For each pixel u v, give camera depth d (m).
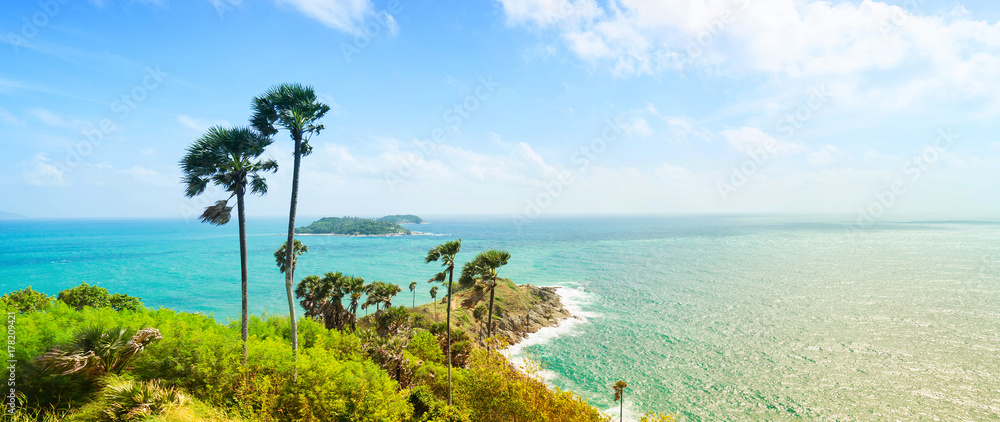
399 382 30.25
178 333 19.69
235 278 143.75
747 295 100.06
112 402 13.98
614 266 156.00
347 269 162.12
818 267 143.12
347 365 22.50
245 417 17.44
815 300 93.12
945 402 45.16
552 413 25.39
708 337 68.88
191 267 169.75
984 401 45.12
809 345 63.69
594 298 100.19
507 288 85.31
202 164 19.67
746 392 48.69
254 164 21.23
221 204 20.77
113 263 181.50
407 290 121.44
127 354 15.90
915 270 133.38
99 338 15.25
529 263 166.38
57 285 127.31
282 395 19.44
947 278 118.19
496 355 30.22
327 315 43.19
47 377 14.61
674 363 57.91
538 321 76.25
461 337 42.34
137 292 118.75
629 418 43.06
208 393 17.84
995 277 118.75
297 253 43.19
